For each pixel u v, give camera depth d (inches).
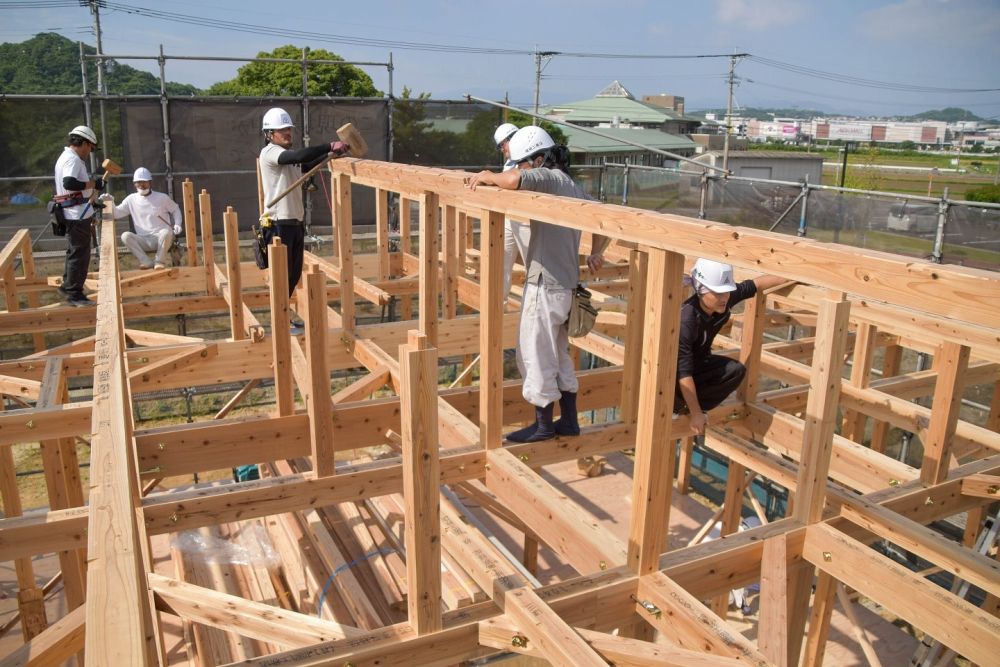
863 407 221.1
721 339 273.9
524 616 108.6
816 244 87.2
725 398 179.8
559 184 144.2
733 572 127.3
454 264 267.4
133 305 337.7
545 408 156.3
